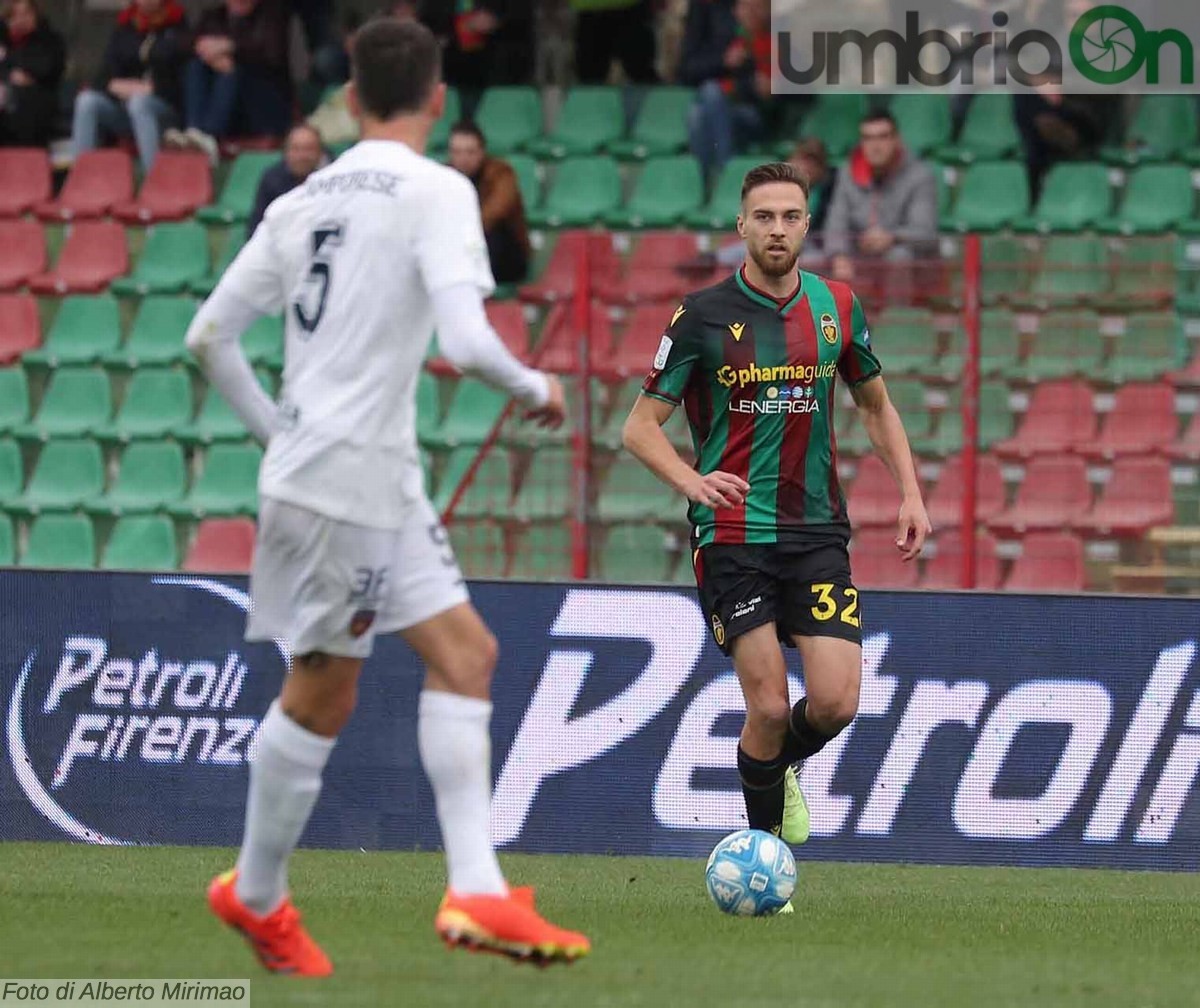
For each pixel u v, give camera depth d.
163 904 19.14
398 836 25.95
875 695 25.38
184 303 42.12
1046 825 25.06
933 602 25.38
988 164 41.91
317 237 13.62
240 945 15.76
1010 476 32.69
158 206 45.75
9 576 26.55
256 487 38.34
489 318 38.12
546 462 32.56
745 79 43.41
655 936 17.20
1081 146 41.75
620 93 46.66
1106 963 16.00
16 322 43.16
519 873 23.77
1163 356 32.78
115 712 26.33
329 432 13.36
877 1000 13.41
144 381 40.53
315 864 24.25
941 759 25.27
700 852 25.42
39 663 26.50
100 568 26.47
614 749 25.69
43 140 47.97
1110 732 25.03
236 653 26.16
